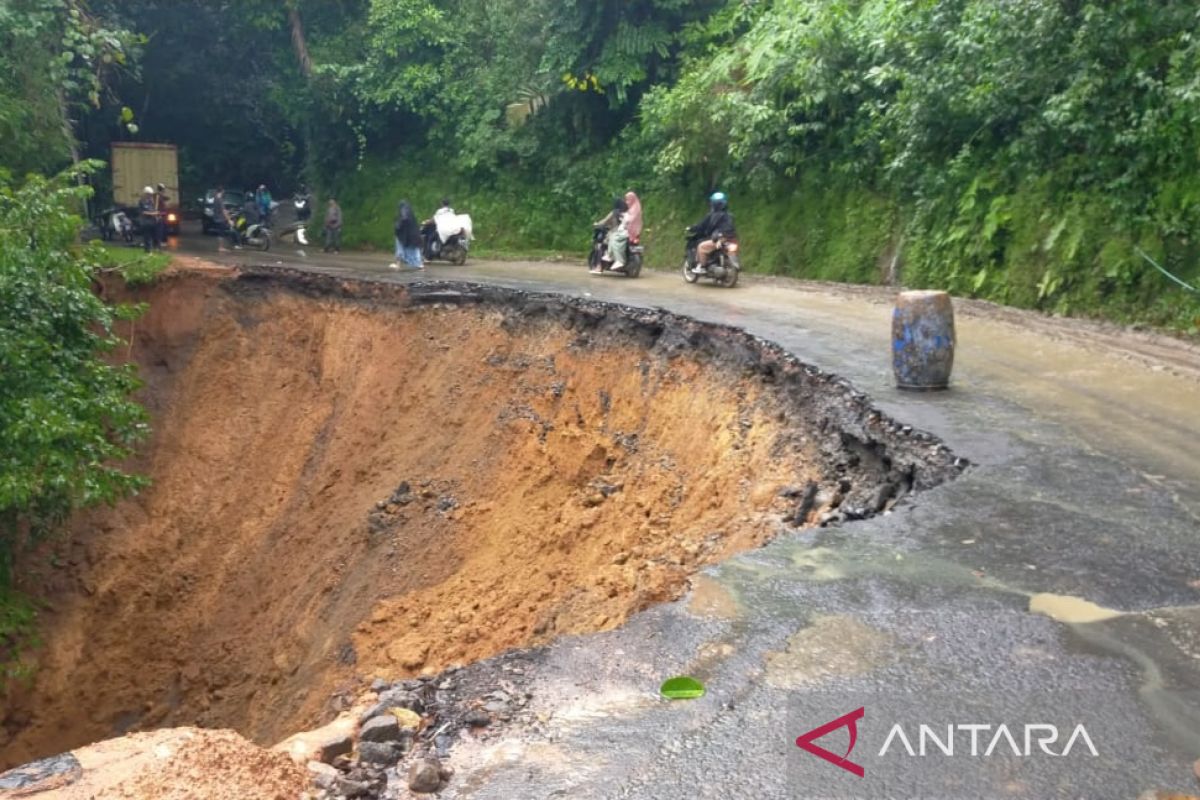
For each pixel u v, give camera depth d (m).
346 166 32.84
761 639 4.08
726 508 8.91
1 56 18.38
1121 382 9.28
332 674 11.03
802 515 7.16
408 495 14.46
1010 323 12.77
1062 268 13.55
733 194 22.31
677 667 3.88
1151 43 12.84
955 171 15.59
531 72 28.34
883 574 4.78
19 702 14.04
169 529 17.00
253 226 27.48
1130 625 4.16
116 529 16.62
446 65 29.83
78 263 13.25
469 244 25.69
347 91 30.62
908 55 16.38
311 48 31.02
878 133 18.09
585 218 26.89
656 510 10.56
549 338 15.56
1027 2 13.59
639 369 13.45
